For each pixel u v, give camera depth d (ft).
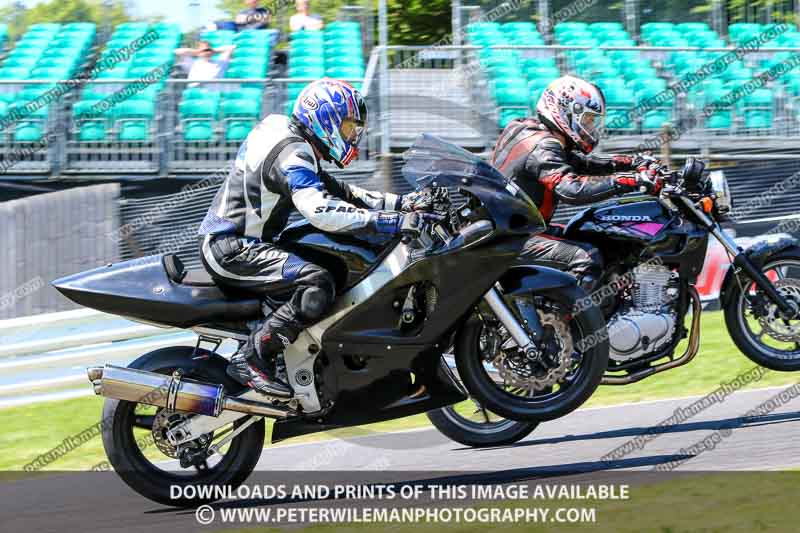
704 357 94.63
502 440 67.21
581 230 69.92
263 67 156.97
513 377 58.44
